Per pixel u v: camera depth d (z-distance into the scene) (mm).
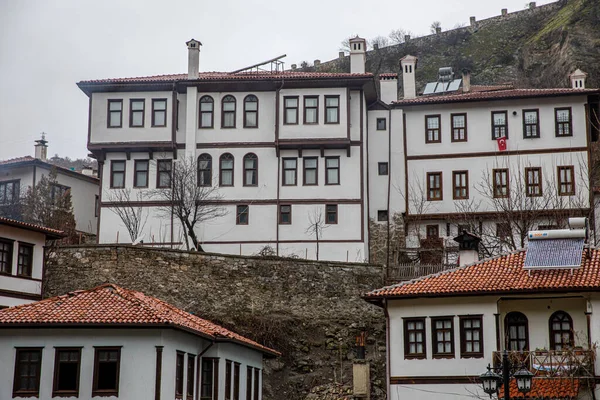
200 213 60750
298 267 53281
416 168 62625
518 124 61562
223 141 62000
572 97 61000
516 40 117938
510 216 58531
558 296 38406
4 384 35969
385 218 62562
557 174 60406
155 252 52375
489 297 39219
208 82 62188
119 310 37062
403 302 40469
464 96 62688
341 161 61344
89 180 72062
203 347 40250
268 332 50312
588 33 102688
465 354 39156
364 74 61219
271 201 61062
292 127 61312
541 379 36500
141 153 62469
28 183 68000
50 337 36406
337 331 51344
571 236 40344
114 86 62625
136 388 35844
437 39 122688
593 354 36625
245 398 43531
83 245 52094
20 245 47406
